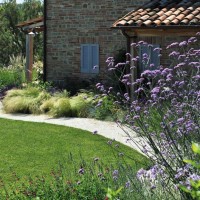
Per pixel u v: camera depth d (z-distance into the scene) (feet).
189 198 17.17
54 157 35.91
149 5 59.00
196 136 19.66
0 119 52.19
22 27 74.84
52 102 56.29
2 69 82.28
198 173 16.99
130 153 34.88
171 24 52.19
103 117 49.98
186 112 20.89
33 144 40.19
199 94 20.65
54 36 70.74
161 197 19.20
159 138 21.39
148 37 61.77
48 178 30.01
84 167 25.22
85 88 67.10
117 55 65.21
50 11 70.69
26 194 22.91
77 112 53.01
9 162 34.76
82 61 69.26
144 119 23.31
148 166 21.79
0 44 114.62
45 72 71.20
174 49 58.75
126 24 53.72
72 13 69.62
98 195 22.08
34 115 55.26
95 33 68.39
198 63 24.81
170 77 22.53
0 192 25.88
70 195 22.31
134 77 54.44
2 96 64.69
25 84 71.00
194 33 52.60
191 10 55.83
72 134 43.60
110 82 62.95
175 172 18.38
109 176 23.25
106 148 37.88
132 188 20.48
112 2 67.36
